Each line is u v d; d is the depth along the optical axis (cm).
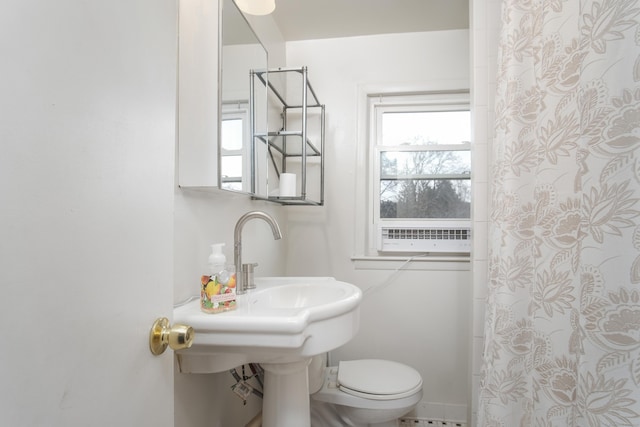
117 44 41
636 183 52
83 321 36
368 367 145
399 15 168
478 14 131
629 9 53
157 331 48
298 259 189
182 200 88
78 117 35
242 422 121
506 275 93
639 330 51
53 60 32
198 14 90
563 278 73
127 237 43
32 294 30
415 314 179
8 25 28
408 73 184
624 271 52
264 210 152
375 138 194
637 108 52
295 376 89
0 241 27
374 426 133
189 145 88
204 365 77
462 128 190
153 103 49
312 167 186
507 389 90
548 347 75
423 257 180
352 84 187
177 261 85
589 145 57
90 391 36
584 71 58
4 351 27
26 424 29
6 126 28
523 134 92
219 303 74
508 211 93
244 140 113
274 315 70
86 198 36
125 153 43
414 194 192
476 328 131
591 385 56
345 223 186
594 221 56
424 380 178
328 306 77
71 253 34
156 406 49
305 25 176
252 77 122
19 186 29
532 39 91
